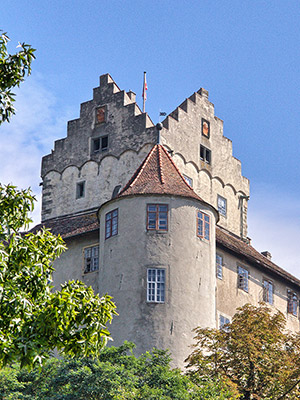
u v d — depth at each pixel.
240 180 63.25
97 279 51.34
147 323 46.56
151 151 53.09
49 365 39.78
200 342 44.72
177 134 57.50
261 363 43.56
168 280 47.53
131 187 49.91
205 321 48.03
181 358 46.06
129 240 48.41
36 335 23.95
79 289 24.66
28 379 39.78
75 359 39.53
